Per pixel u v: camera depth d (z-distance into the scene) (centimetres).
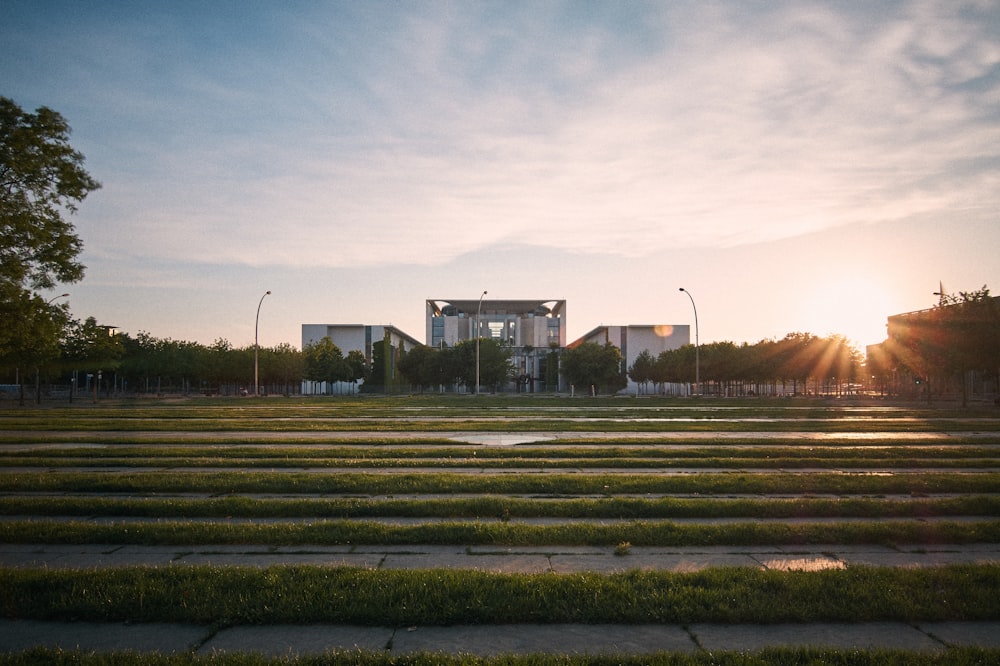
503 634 638
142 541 966
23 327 2033
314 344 13262
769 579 759
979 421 3672
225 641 619
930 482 1426
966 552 939
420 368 11994
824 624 668
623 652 596
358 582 744
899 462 1805
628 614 670
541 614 670
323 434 2714
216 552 924
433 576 761
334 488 1362
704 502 1193
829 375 9550
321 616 666
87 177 2042
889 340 7700
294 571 789
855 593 716
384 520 1123
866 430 2992
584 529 1002
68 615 677
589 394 11125
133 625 659
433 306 16775
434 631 645
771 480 1443
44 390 9244
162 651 594
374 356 13138
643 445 2234
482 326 16375
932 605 690
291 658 565
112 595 705
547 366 14462
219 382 10769
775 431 2919
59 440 2412
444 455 1927
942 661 558
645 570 814
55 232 1973
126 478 1445
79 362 6556
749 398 9231
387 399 8281
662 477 1479
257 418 3828
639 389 13775
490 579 750
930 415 4456
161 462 1778
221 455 1922
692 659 557
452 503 1181
